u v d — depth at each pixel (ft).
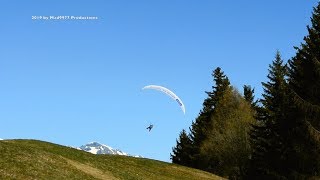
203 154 324.19
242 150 286.25
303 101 178.81
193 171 220.84
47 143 187.32
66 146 191.01
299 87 186.09
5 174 116.16
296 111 184.85
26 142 182.29
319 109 176.35
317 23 187.11
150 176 181.88
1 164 122.83
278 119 203.72
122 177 160.25
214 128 304.71
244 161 284.41
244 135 286.05
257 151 222.89
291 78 192.34
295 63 192.24
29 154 141.28
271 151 198.18
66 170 139.54
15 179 115.14
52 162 142.61
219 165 307.17
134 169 187.73
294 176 180.65
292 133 185.37
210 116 356.79
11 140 184.14
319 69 179.83
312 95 181.68
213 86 364.99
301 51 187.42
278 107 224.53
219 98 352.28
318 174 177.27
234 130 289.33
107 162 183.42
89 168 156.76
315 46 185.37
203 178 209.77
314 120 177.06
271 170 193.67
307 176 178.70
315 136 173.37
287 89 196.13
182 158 381.40
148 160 221.87
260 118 260.62
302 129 178.40
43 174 127.03
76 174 139.44
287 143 189.16
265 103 260.42
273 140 198.29
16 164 127.13
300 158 180.24
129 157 219.41
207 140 314.76
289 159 185.47
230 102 310.86
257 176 218.18
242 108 300.40
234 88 314.14
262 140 219.82
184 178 198.59
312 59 182.19
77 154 176.96
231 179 287.07
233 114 297.94
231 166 293.84
